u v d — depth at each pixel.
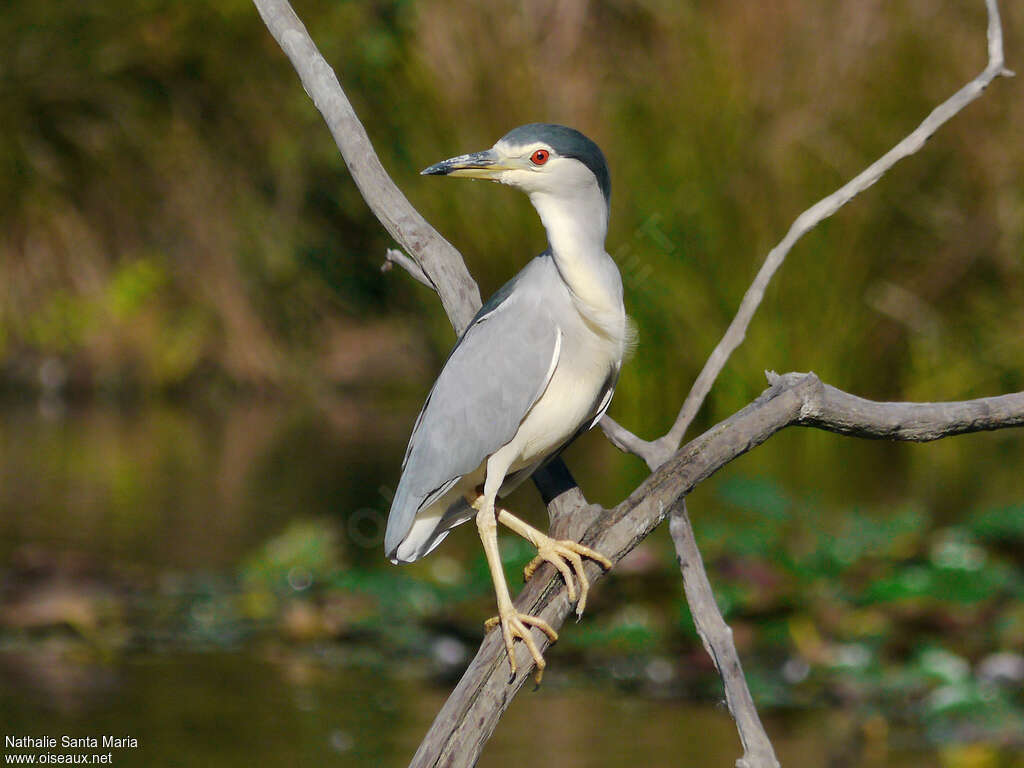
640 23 17.70
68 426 15.74
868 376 15.67
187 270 18.84
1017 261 15.92
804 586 8.80
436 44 16.89
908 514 9.62
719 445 4.32
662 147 15.54
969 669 7.91
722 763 6.54
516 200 15.95
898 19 15.58
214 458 13.77
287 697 7.51
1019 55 15.74
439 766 4.08
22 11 19.05
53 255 18.66
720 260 15.20
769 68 15.60
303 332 19.02
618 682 8.02
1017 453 14.84
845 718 7.32
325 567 9.60
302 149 19.47
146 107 19.30
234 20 19.50
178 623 8.74
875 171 4.67
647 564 8.90
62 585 9.09
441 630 8.75
